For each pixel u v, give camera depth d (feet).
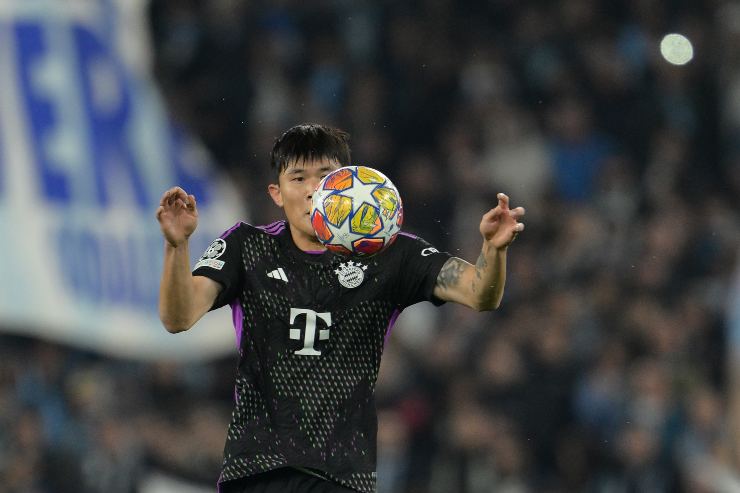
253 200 141.18
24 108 129.59
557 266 139.13
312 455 47.06
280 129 146.30
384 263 48.47
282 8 153.48
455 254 142.41
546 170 149.69
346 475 47.06
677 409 122.11
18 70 130.31
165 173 134.10
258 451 47.09
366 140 147.64
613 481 119.96
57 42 132.57
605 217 146.92
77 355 131.85
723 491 118.21
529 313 132.67
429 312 136.46
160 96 136.46
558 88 155.12
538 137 152.15
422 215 144.15
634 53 159.94
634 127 154.61
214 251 48.39
